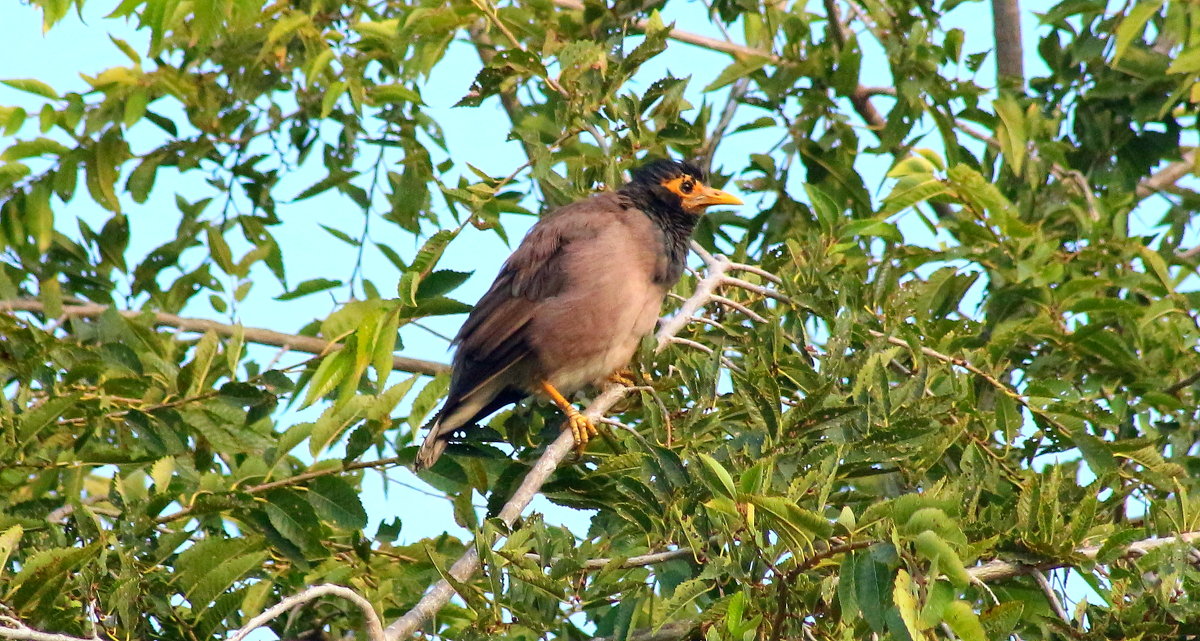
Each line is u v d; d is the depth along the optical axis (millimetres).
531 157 10742
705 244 13203
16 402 9031
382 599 9484
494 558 7398
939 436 8484
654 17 11812
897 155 12805
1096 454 9680
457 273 9047
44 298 10727
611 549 8508
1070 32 13617
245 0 10578
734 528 7035
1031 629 7953
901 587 6156
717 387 8695
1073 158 13438
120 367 9070
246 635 6605
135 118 12250
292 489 8758
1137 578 7668
